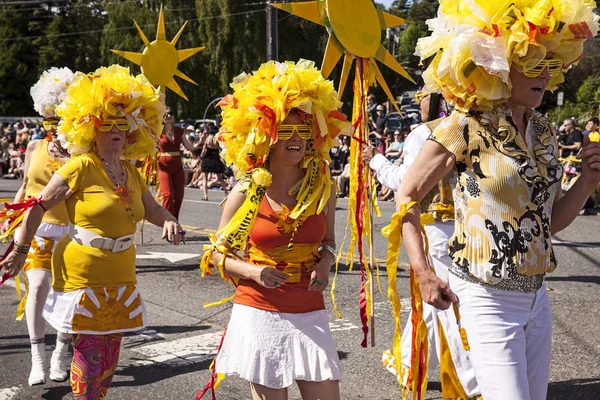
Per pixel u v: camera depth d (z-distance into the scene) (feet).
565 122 46.01
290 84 10.22
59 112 12.50
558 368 15.83
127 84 12.62
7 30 215.72
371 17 13.30
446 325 11.94
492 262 8.83
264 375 9.98
